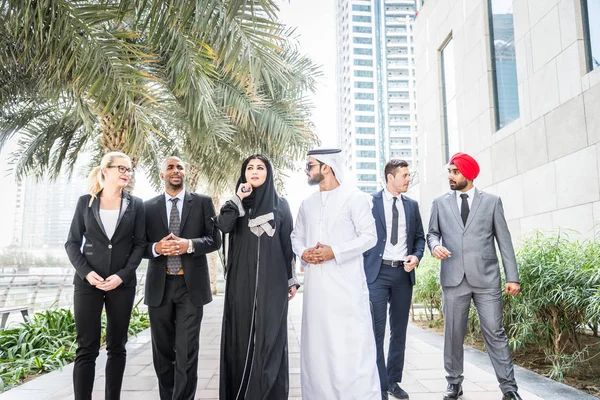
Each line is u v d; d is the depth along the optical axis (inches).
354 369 97.1
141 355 192.4
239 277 105.7
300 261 112.2
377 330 122.9
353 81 4753.9
